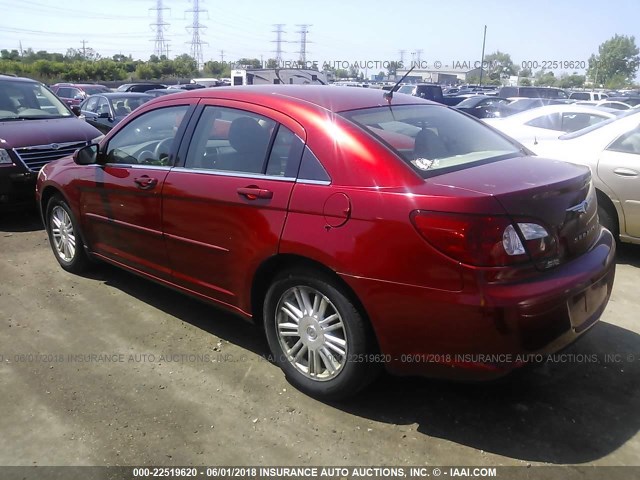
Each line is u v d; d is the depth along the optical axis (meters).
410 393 3.24
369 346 2.91
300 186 3.03
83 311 4.36
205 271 3.63
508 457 2.72
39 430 2.95
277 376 3.44
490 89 40.81
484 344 2.56
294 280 3.11
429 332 2.66
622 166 5.19
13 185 6.68
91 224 4.60
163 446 2.83
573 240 2.89
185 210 3.64
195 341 3.89
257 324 3.51
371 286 2.75
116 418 3.04
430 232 2.59
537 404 3.12
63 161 5.09
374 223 2.73
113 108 12.28
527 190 2.68
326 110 3.21
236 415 3.07
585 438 2.84
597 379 3.35
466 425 2.96
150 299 4.58
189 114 3.82
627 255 5.70
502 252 2.54
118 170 4.21
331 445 2.82
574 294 2.73
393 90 3.83
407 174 2.79
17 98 7.96
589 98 30.97
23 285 4.88
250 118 3.44
